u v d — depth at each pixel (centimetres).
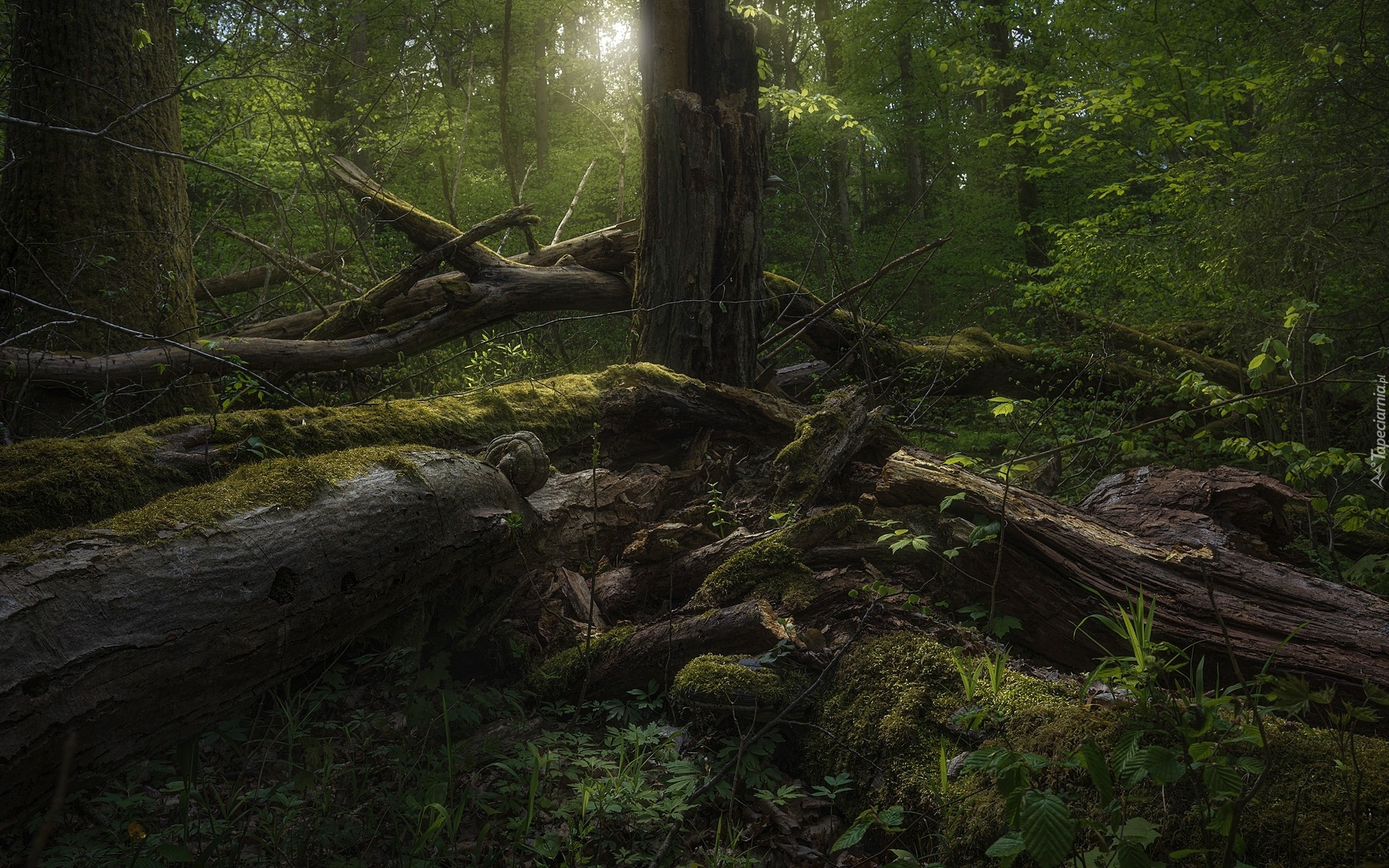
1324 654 279
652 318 573
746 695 290
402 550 289
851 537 380
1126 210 938
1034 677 301
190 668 224
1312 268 641
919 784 249
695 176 567
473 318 614
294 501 267
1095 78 1037
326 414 379
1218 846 199
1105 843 180
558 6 1347
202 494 262
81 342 504
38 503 280
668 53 572
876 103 1642
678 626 330
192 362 481
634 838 249
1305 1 811
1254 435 672
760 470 497
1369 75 674
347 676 338
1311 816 199
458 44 1245
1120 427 588
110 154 530
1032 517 335
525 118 1988
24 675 187
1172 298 882
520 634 362
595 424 470
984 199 1574
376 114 1039
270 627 246
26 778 191
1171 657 296
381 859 238
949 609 353
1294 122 714
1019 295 1207
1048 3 1382
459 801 264
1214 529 347
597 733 312
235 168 842
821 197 1388
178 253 559
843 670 301
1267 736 222
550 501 387
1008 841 163
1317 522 459
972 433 792
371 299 586
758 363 664
